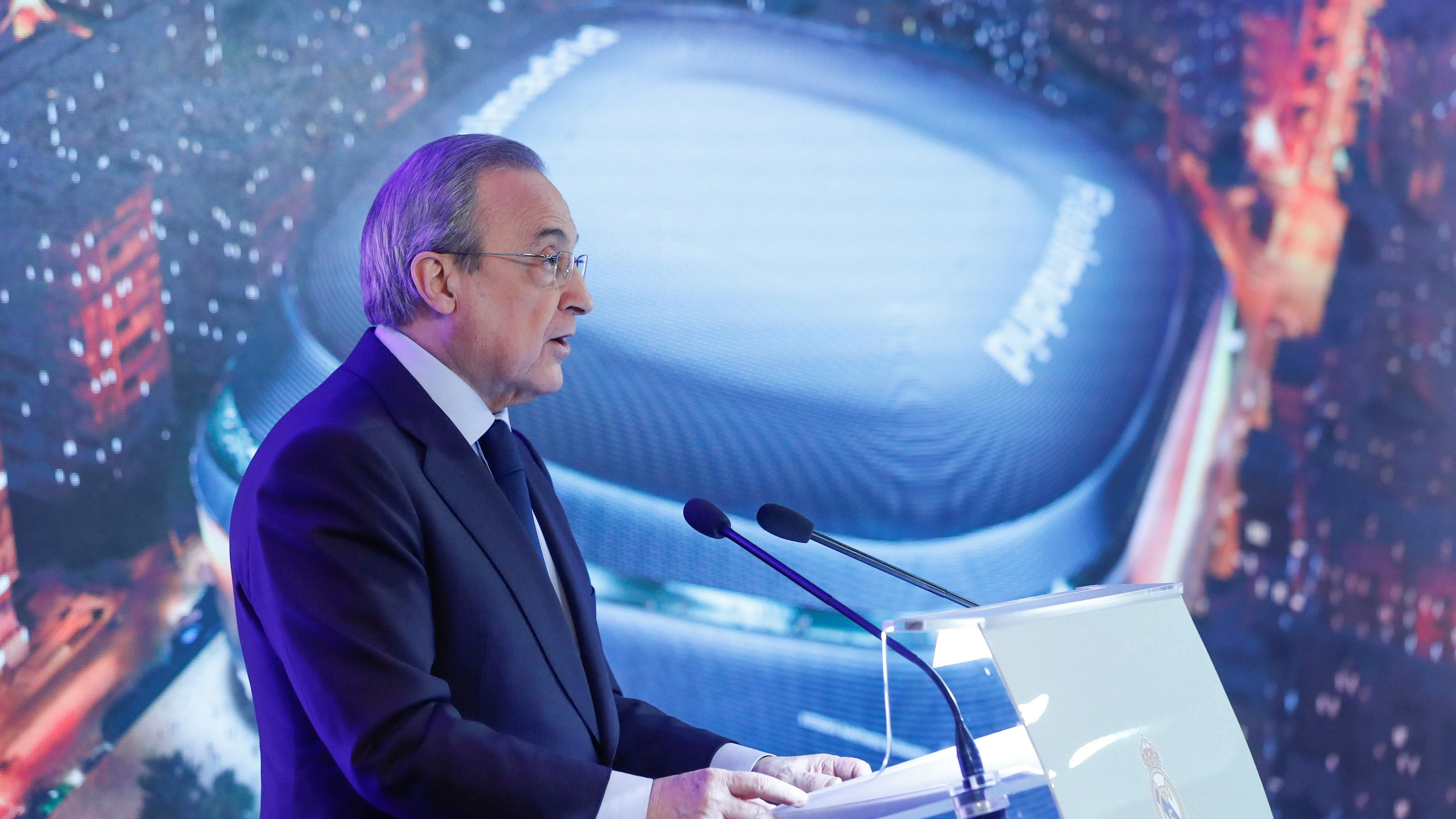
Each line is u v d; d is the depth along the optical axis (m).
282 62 4.98
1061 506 5.87
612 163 5.46
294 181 4.96
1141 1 6.40
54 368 4.47
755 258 5.62
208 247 4.77
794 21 5.89
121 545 4.51
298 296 4.92
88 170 4.59
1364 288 6.57
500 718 2.27
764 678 5.27
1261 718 6.18
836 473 5.55
